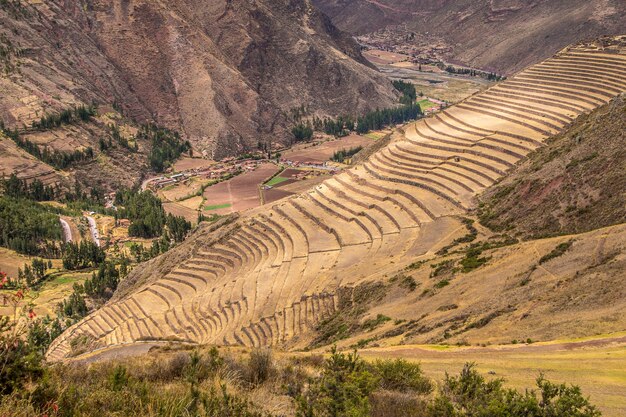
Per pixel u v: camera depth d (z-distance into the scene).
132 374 25.22
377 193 104.25
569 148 80.56
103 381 21.50
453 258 65.00
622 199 60.53
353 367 24.11
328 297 70.38
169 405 17.92
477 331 42.38
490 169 95.44
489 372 29.75
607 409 22.27
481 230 75.25
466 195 90.06
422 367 32.88
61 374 23.08
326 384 20.47
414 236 83.06
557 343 35.22
